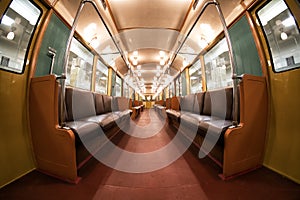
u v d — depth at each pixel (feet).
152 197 3.21
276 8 4.88
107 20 9.35
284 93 4.40
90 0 4.80
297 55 4.22
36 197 3.19
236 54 6.64
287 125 4.24
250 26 5.73
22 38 4.67
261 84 4.66
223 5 7.06
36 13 5.20
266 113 4.69
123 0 8.29
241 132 4.09
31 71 4.69
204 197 3.19
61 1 6.34
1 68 3.88
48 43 5.65
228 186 3.59
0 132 3.69
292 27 4.41
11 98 4.04
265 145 4.67
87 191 3.41
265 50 5.16
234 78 4.25
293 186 3.55
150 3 8.51
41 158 4.33
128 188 3.56
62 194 3.29
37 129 4.31
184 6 8.80
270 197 3.17
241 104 4.21
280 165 4.21
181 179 3.97
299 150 3.85
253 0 5.53
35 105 4.33
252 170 4.34
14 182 3.75
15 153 3.98
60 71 6.41
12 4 4.41
